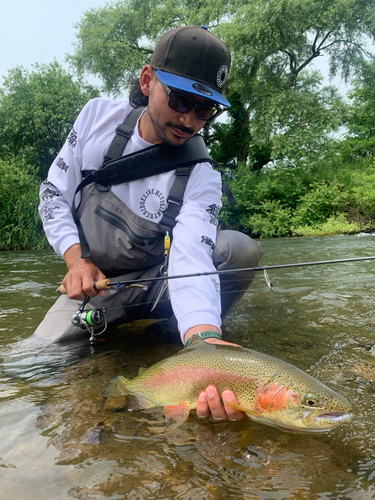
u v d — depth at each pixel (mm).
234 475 1065
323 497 971
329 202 14578
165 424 1354
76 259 2080
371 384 1632
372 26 17625
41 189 2260
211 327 1708
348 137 22609
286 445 1220
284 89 19734
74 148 2256
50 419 1376
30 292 3863
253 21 17312
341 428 1308
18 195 12398
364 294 3451
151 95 2043
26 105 24109
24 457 1140
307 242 9727
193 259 1883
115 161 2168
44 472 1070
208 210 2148
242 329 2482
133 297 2355
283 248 8102
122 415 1409
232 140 21859
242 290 2404
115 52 21109
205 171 2244
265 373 1360
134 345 2205
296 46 18141
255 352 1447
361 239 9969
